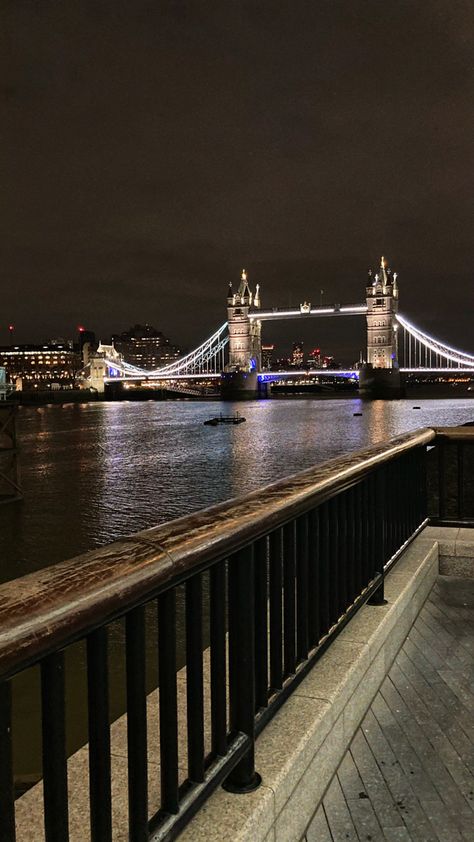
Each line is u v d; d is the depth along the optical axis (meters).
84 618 1.04
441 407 126.44
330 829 1.91
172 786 1.40
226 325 197.00
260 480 35.12
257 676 1.87
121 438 69.25
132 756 1.28
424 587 3.80
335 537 2.52
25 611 0.94
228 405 164.00
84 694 8.84
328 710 2.10
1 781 0.92
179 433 74.56
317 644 2.31
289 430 73.75
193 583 1.46
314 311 190.25
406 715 2.55
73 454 53.22
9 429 28.52
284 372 194.12
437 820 1.93
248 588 1.67
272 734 1.94
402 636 3.24
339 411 116.62
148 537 1.33
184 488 33.03
